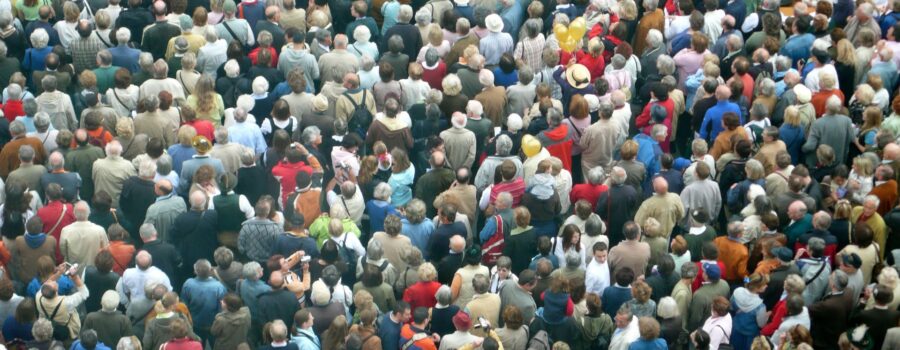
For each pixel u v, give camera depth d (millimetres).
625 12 43125
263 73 39812
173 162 36031
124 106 38906
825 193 36000
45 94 38406
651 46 41344
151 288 30469
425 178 35750
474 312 30438
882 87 40438
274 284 30469
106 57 39594
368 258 31844
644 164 36625
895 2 44500
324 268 31312
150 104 37062
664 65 39750
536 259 32406
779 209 34469
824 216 33062
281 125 37344
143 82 39688
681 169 36406
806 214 34031
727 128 37031
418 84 39438
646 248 32406
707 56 40156
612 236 35031
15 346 30344
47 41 41469
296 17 43438
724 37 42312
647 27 43250
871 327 31641
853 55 41344
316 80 41281
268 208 32781
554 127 36844
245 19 43719
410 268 31672
